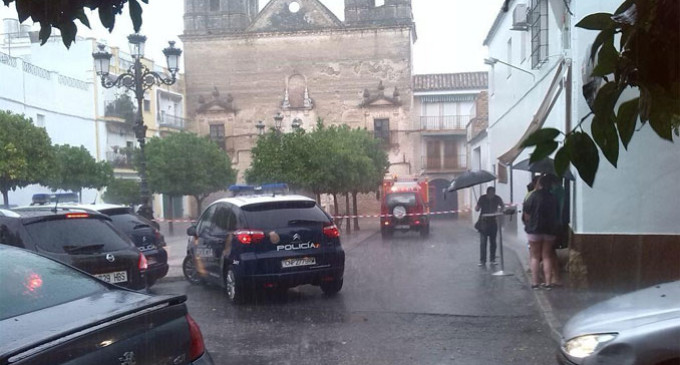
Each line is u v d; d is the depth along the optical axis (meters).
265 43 41.78
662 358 3.99
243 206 9.56
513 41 17.81
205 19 42.41
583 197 9.34
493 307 8.76
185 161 30.25
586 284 9.33
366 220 38.53
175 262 15.08
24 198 27.47
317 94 41.44
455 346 6.82
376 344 6.96
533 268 9.56
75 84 31.92
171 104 41.09
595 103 1.87
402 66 40.84
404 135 40.84
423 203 23.33
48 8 2.64
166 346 3.51
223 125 41.97
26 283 4.01
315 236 9.55
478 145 28.83
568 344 4.49
